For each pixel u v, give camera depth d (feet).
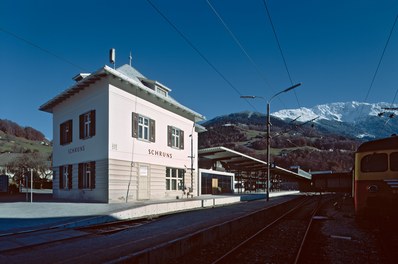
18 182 172.96
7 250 24.40
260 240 32.53
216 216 47.42
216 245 30.09
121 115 69.72
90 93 72.59
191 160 98.27
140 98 76.02
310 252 27.20
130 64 95.86
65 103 82.43
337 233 36.47
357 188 41.01
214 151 112.16
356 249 28.25
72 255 22.88
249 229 40.75
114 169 66.64
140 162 74.49
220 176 129.70
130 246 25.99
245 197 104.22
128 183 70.18
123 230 37.55
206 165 129.29
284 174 190.49
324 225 44.01
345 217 52.85
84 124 73.92
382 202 38.93
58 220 39.29
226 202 88.28
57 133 85.10
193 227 36.32
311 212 65.62
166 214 57.16
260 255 26.11
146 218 50.42
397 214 37.60
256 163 141.18
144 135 77.77
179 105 90.02
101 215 42.93
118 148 68.18
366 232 36.81
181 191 91.25
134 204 60.13
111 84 67.67
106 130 66.49
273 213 62.75
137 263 20.53
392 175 38.52
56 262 20.89
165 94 91.91
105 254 23.12
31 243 27.04
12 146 370.73
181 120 94.17
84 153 72.54
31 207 54.39
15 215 43.91
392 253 26.58
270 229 40.27
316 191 223.10
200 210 63.41
